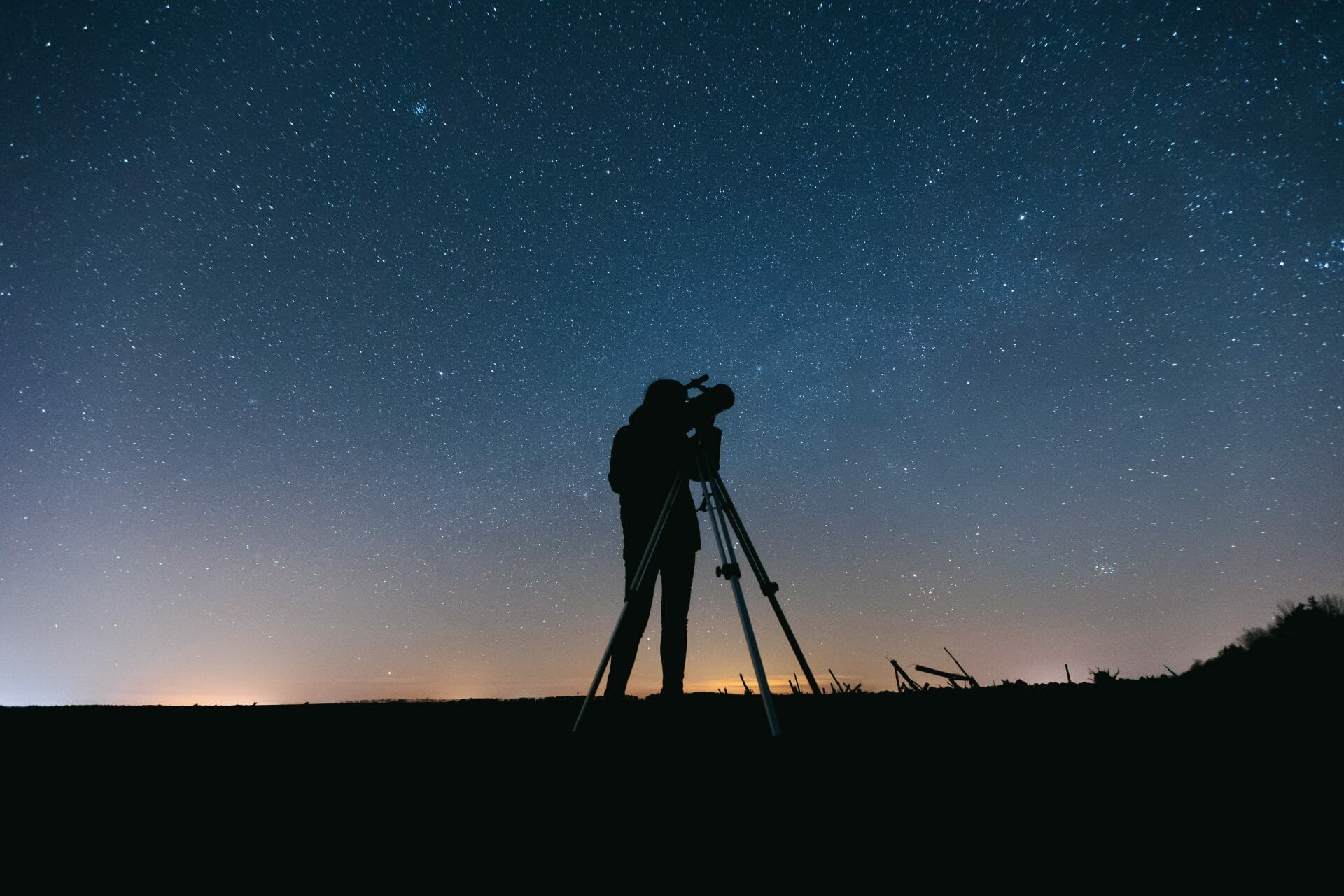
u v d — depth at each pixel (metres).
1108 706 2.38
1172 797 1.48
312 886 1.29
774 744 1.85
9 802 1.91
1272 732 1.77
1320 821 1.28
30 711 3.66
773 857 1.35
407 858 1.43
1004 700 2.81
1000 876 1.19
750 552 2.61
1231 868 1.15
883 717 2.68
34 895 1.25
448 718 3.39
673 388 3.15
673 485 2.73
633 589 2.55
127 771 2.27
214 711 3.78
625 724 2.92
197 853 1.48
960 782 1.74
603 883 1.27
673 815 1.65
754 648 2.09
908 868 1.25
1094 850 1.27
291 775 2.20
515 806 1.78
